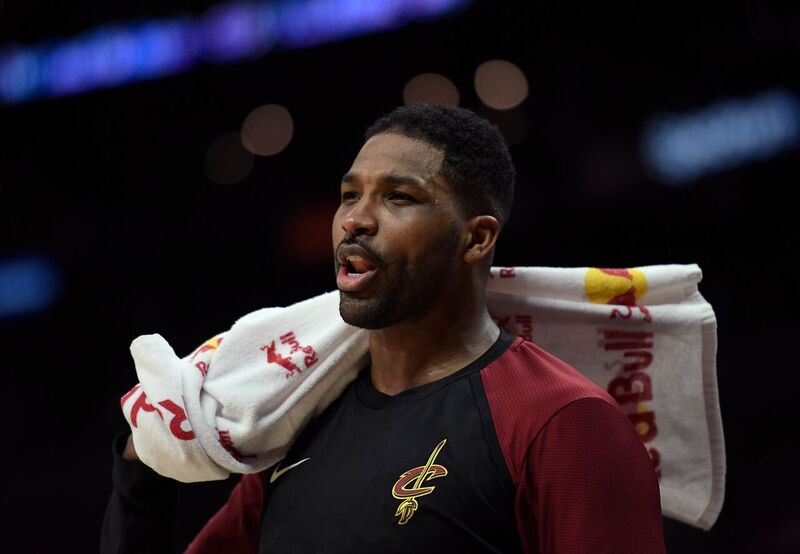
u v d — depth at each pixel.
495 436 2.99
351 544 2.99
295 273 16.53
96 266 17.44
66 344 17.19
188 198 17.41
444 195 3.17
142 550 3.40
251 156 16.91
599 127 13.45
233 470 3.26
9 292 17.53
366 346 3.42
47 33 16.22
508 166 3.41
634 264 13.46
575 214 13.76
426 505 2.94
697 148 12.79
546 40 13.27
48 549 14.07
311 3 14.23
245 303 16.73
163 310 17.06
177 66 15.30
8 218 17.58
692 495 3.73
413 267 3.12
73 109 16.70
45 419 16.61
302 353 3.35
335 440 3.26
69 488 15.18
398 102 15.05
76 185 17.66
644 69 12.84
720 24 12.13
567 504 2.85
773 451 11.22
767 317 12.59
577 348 3.67
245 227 16.97
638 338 3.67
